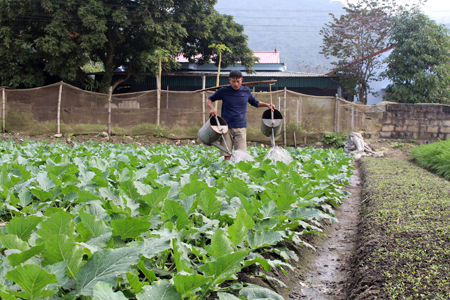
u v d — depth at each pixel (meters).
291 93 13.11
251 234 2.42
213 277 1.69
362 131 13.48
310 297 2.68
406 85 19.70
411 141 13.28
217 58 22.48
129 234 1.93
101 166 4.06
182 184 3.20
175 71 24.36
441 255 2.62
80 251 1.55
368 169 7.99
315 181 4.29
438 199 4.53
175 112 13.37
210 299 2.07
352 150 12.44
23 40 17.16
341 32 22.62
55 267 1.44
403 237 3.06
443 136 13.34
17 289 1.49
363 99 22.59
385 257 2.68
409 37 19.42
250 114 13.20
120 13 17.31
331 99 13.22
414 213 3.83
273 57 32.53
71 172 3.75
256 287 2.09
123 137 13.03
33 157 5.51
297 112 13.16
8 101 13.09
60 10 16.83
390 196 4.79
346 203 5.70
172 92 13.39
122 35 18.81
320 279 3.01
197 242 2.45
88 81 20.09
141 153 7.06
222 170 4.53
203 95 13.27
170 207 2.28
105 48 19.70
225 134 5.94
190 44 23.39
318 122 13.24
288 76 23.62
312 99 13.21
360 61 21.95
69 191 2.96
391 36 20.33
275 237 2.36
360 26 22.25
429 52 19.19
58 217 1.71
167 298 1.47
